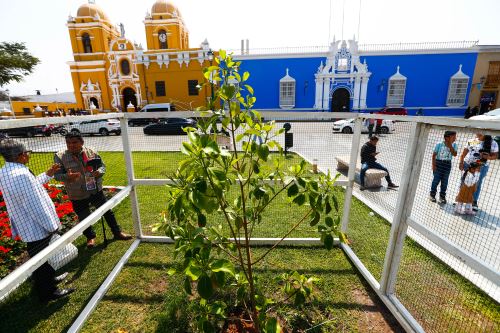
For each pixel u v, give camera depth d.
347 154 7.54
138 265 3.37
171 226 2.00
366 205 5.23
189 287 1.72
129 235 4.07
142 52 27.98
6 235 3.67
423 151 2.26
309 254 3.54
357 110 26.33
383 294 2.69
